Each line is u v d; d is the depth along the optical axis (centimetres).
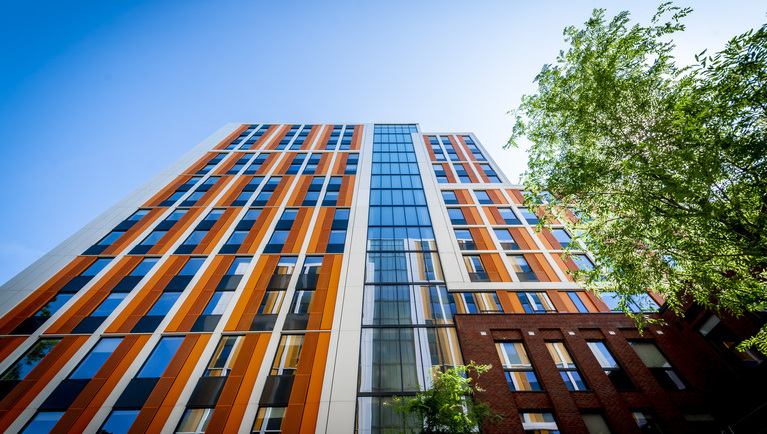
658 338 1586
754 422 1123
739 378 1321
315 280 2012
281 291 1936
